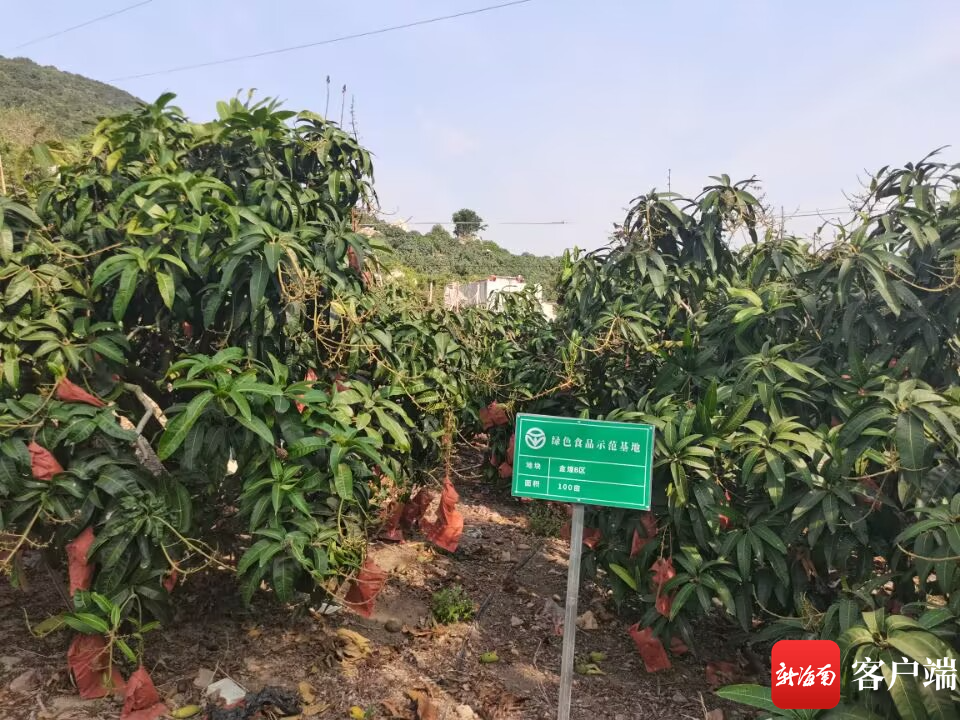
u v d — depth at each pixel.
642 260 3.52
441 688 2.58
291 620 2.95
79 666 2.20
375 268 3.62
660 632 2.58
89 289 2.46
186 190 2.40
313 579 2.38
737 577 2.31
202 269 2.40
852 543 2.28
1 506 2.00
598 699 2.59
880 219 2.73
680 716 2.50
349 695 2.46
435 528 3.55
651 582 2.56
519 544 4.36
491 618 3.25
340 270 3.04
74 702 2.21
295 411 2.25
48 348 2.17
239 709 2.24
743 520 2.41
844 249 2.65
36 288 2.26
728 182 3.48
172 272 2.35
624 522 2.67
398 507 3.73
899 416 2.08
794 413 2.74
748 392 2.56
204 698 2.32
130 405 2.63
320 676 2.55
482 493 5.54
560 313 5.40
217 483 2.18
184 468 2.19
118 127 2.74
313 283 2.49
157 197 2.47
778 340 2.93
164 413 2.27
